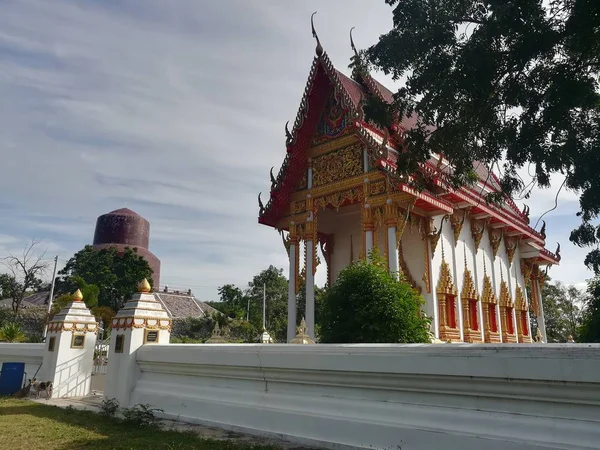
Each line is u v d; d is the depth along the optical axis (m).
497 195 11.77
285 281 69.94
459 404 4.86
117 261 48.69
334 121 18.97
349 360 5.74
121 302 45.72
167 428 7.32
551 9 8.77
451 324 18.38
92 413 9.03
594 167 9.07
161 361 8.55
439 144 11.14
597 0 7.79
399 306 9.93
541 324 28.55
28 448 6.05
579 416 4.07
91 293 35.75
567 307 52.16
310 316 17.95
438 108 10.55
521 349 4.39
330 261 22.61
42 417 8.58
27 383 13.77
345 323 10.15
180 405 7.98
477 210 20.77
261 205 20.22
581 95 8.73
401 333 9.73
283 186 19.70
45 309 44.44
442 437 4.78
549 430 4.17
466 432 4.65
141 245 63.41
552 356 4.17
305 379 6.30
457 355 4.82
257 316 62.53
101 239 62.44
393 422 5.23
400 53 10.14
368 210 17.00
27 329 41.84
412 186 14.61
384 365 5.39
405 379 5.24
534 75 9.67
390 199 16.44
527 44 8.85
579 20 8.20
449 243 19.53
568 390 4.09
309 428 6.00
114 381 9.26
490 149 10.86
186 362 8.03
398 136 17.72
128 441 6.36
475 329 20.17
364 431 5.43
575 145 9.71
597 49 8.93
